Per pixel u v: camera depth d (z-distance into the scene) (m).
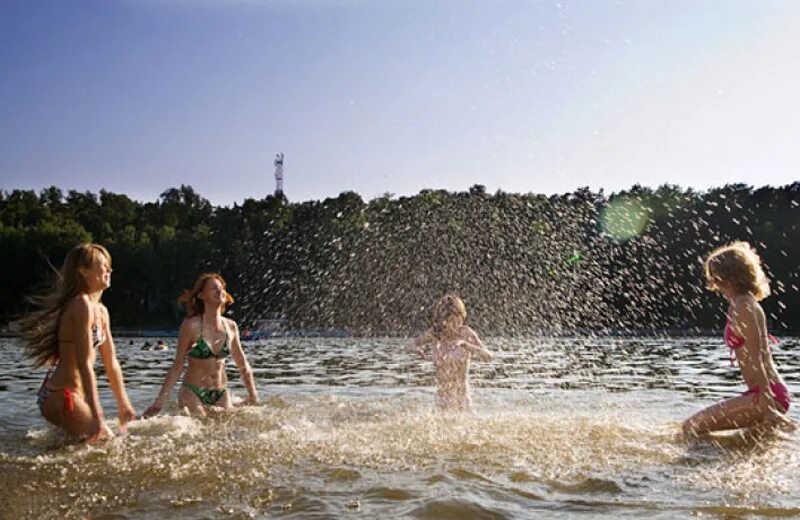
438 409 6.05
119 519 2.98
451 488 3.36
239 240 45.78
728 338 5.27
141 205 89.94
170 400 6.91
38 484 3.54
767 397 4.86
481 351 6.21
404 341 21.12
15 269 67.81
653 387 7.90
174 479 3.61
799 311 28.56
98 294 5.38
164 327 61.00
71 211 88.62
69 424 4.89
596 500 3.18
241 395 7.37
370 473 3.68
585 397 6.89
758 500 3.13
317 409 6.16
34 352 5.09
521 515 2.97
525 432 4.74
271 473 3.70
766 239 28.50
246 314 35.59
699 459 3.99
